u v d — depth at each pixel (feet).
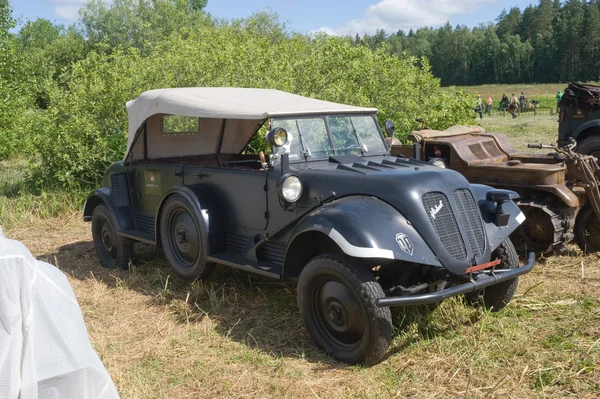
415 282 15.17
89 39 123.95
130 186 22.21
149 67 35.35
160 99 19.67
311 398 12.36
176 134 22.13
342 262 13.64
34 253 25.02
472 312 16.48
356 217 13.56
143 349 14.98
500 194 15.83
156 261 22.61
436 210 14.17
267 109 16.94
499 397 12.15
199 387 12.96
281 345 15.06
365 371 13.50
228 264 17.06
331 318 14.23
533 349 14.16
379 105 37.70
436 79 41.19
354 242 13.10
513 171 21.30
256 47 38.73
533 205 20.80
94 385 6.20
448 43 477.36
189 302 18.20
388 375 13.23
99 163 34.35
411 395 12.46
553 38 416.87
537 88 265.13
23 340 5.84
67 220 30.60
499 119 96.63
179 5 120.98
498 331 15.25
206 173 18.57
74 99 34.76
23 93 48.93
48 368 5.90
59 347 6.01
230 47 37.32
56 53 133.69
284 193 15.17
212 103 18.15
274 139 15.70
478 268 14.30
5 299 5.84
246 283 19.52
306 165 16.79
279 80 35.12
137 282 20.33
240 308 17.54
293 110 17.04
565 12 458.91
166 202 19.26
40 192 35.60
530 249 21.61
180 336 15.61
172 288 19.47
